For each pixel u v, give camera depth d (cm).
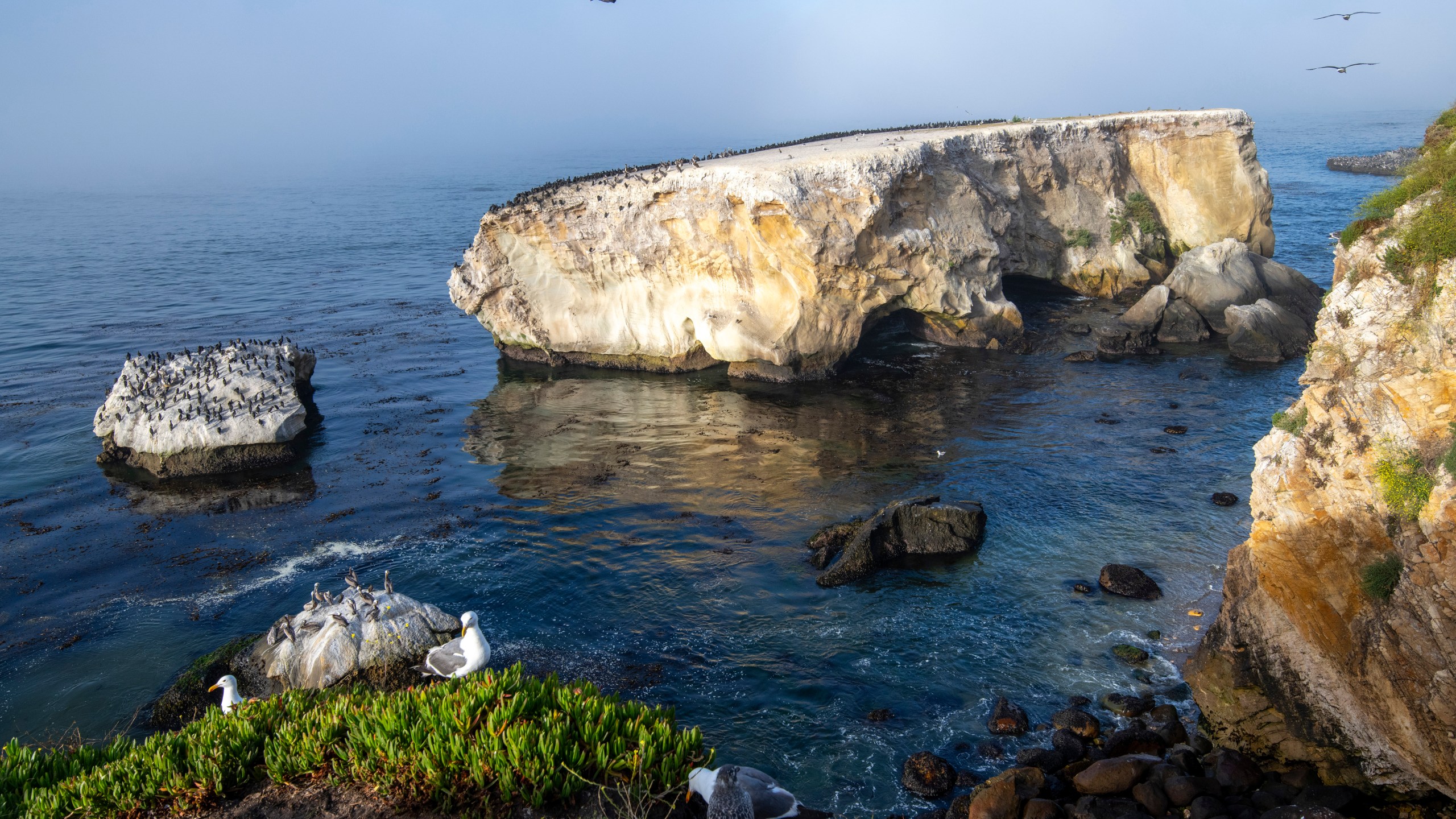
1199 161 6250
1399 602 1527
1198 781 1702
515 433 4109
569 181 5094
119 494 3497
